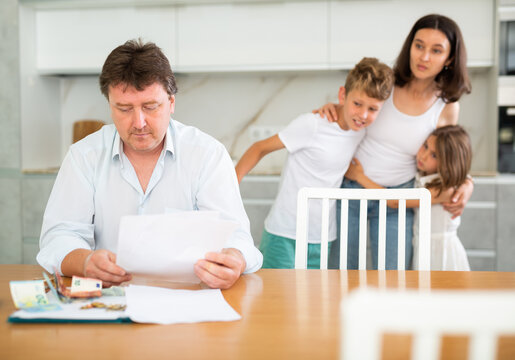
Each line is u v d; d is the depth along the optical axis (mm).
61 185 1362
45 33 3254
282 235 2232
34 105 3277
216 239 1095
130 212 1394
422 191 1531
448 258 2176
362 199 1566
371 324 520
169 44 3172
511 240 2805
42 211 3150
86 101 3559
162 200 1408
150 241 1066
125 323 937
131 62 1173
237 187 1428
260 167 3428
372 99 1990
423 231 1525
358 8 3006
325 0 3023
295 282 1226
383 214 1554
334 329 916
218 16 3121
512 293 542
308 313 999
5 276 1268
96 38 3225
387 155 2230
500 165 2957
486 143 3215
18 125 3152
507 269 2814
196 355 805
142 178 1403
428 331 536
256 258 1315
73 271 1173
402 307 519
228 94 3445
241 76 3424
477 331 537
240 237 1339
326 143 2141
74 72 3260
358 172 2264
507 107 2922
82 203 1359
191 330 905
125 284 1168
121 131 1252
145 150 1293
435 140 2131
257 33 3102
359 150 2277
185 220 1057
